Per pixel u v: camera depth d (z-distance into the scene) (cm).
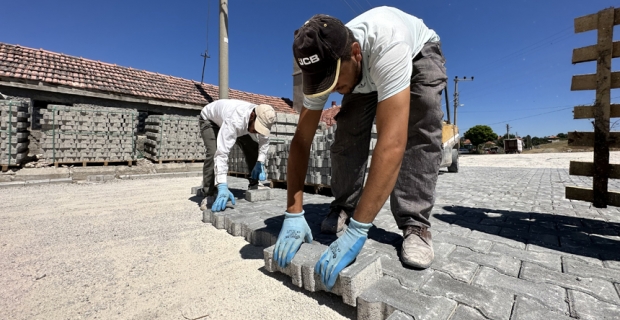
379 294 130
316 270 143
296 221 171
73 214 333
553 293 132
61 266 190
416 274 150
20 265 191
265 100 1429
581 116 236
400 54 126
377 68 129
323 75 120
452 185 514
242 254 211
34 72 771
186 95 1060
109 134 733
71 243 234
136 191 507
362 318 127
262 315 137
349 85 142
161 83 1070
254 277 174
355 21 149
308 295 153
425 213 171
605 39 219
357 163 209
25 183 561
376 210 136
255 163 395
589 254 178
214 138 348
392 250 183
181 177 758
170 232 263
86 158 704
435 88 165
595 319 113
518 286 138
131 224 290
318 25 115
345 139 206
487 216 275
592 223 248
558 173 764
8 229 272
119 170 731
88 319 133
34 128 756
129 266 190
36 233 260
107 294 155
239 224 252
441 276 148
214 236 252
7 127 605
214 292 157
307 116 161
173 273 180
